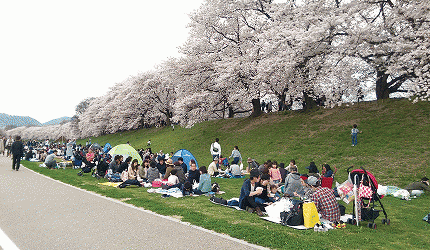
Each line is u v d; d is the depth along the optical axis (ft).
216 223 21.24
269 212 24.91
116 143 175.83
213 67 94.63
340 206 25.61
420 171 45.39
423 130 59.98
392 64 65.00
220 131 103.91
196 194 35.06
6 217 22.44
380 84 81.25
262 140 82.48
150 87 167.53
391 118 69.56
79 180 44.45
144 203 28.02
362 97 80.38
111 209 25.61
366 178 23.84
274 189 31.35
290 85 80.43
